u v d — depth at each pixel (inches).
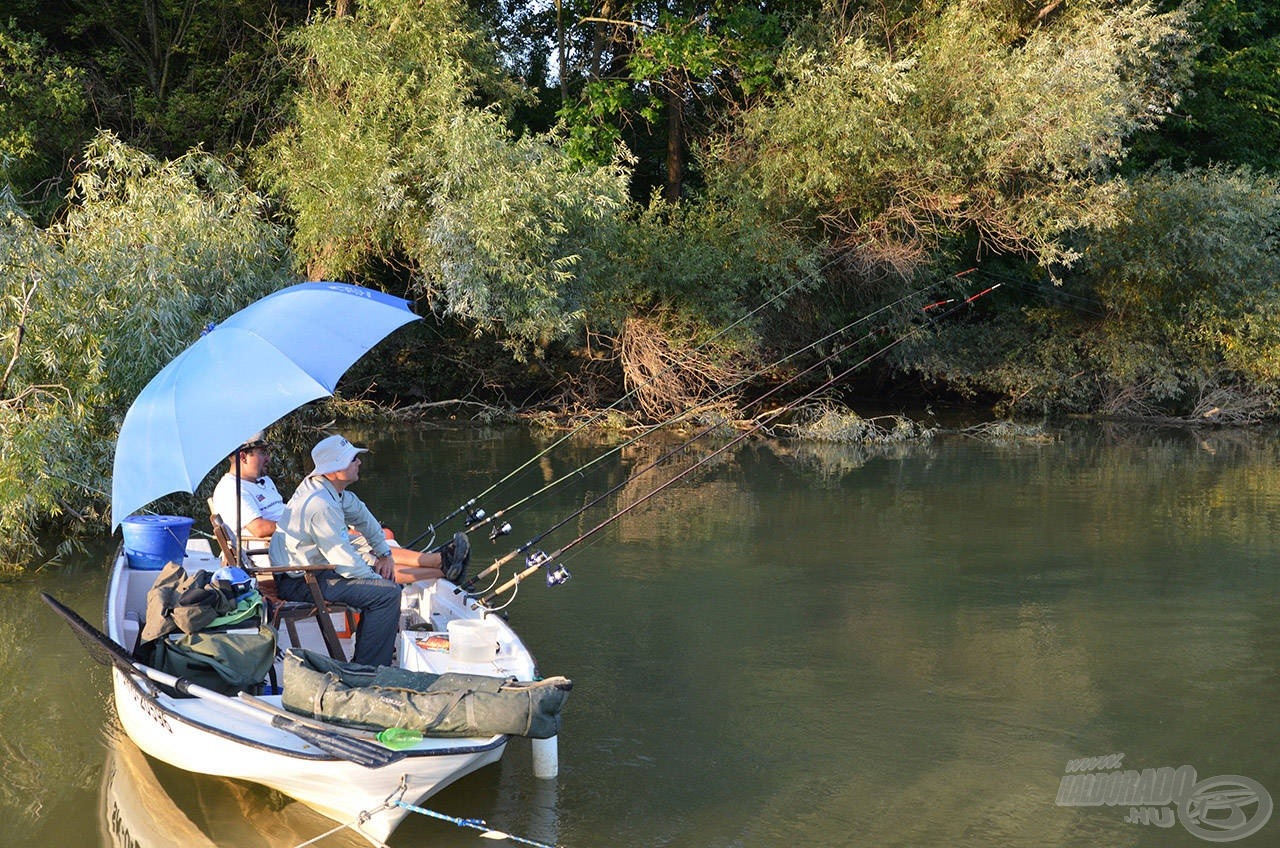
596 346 1225.4
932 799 341.4
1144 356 1331.2
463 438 1087.6
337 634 404.8
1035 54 1104.2
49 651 458.9
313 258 1030.4
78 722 391.2
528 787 346.0
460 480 845.8
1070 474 933.2
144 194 730.8
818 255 1157.7
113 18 1169.4
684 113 1357.0
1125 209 1261.1
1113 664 461.1
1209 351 1342.3
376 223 993.5
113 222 706.8
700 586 570.3
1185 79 1228.5
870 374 1457.9
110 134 768.9
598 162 1150.3
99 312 617.0
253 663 346.9
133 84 1212.5
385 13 1039.6
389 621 378.0
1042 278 1380.4
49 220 1010.1
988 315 1469.0
